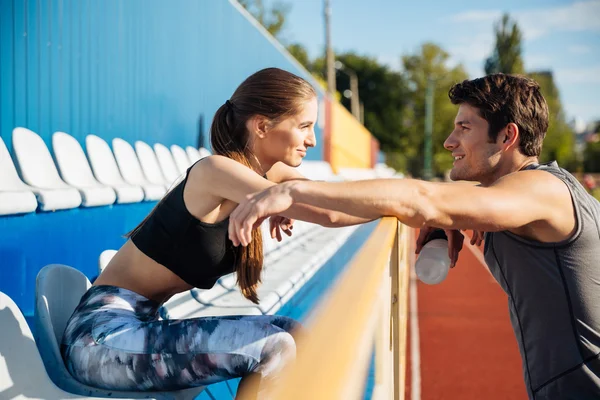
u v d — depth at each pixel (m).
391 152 67.25
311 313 0.92
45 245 3.16
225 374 1.77
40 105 3.90
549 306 2.02
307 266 5.27
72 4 4.26
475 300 8.70
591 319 1.98
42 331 1.89
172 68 6.35
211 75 7.80
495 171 2.26
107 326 1.83
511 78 2.23
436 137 66.56
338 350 0.76
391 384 2.36
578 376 2.01
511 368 5.68
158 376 1.77
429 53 69.12
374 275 1.20
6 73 3.54
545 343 2.06
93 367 1.80
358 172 24.70
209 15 7.61
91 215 3.72
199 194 1.93
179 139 6.67
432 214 1.75
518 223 1.85
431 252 2.41
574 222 1.93
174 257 1.97
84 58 4.46
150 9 5.68
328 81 30.98
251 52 9.95
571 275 1.96
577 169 64.88
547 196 1.89
